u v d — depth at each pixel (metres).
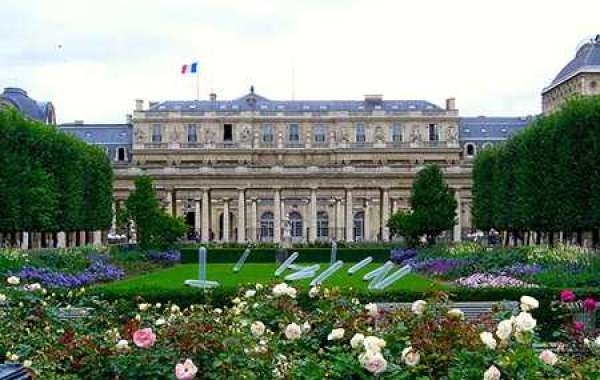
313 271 52.12
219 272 73.12
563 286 43.25
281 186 137.75
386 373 15.25
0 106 91.62
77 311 26.28
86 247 75.00
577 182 65.38
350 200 138.50
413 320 17.12
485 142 156.50
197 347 16.19
